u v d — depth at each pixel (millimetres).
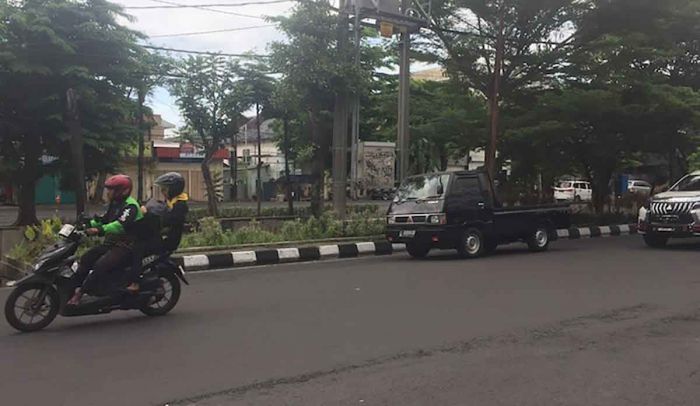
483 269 11148
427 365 5449
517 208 13703
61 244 6902
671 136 20688
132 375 5195
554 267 11352
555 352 5852
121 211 7016
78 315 6934
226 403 4559
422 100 21203
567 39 19281
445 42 19812
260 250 12688
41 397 4684
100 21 18250
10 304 6637
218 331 6664
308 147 22656
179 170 47688
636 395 4711
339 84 16094
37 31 16734
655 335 6457
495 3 18297
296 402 4570
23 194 19219
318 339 6312
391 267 11578
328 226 15328
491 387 4887
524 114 20062
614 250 14250
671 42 20484
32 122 17844
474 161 43594
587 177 23312
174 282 7602
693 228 13781
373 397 4672
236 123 21828
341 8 16203
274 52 16438
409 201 13016
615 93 19328
